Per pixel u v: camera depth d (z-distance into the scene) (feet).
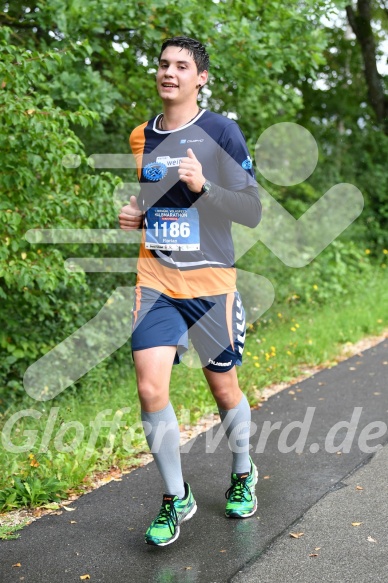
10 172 35.04
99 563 21.47
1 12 44.06
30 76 34.09
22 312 42.86
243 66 51.24
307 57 53.36
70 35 44.75
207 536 23.00
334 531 23.08
